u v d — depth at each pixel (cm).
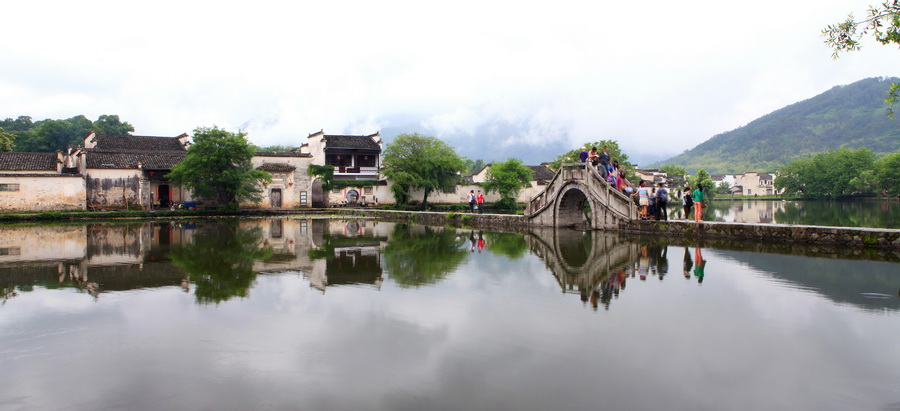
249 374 655
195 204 4662
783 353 702
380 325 851
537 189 6888
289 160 5169
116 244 2050
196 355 723
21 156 4341
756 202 8581
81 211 3975
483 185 6112
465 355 710
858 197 8731
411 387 610
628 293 1043
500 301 996
